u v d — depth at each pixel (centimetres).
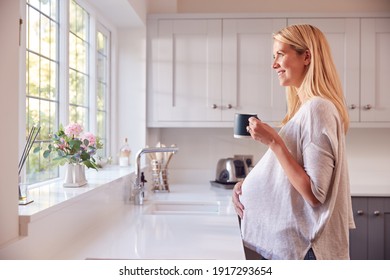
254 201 158
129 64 305
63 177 213
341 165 142
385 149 340
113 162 300
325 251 144
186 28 303
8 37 111
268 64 301
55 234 138
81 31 248
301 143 146
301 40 150
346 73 298
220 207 227
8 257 108
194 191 288
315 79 147
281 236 147
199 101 303
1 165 108
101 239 155
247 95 302
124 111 305
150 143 327
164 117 304
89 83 261
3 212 109
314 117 139
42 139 195
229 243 148
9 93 112
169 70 304
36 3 188
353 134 341
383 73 298
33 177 187
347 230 145
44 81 197
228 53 302
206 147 345
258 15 300
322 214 141
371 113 298
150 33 305
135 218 195
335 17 298
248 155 338
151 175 308
